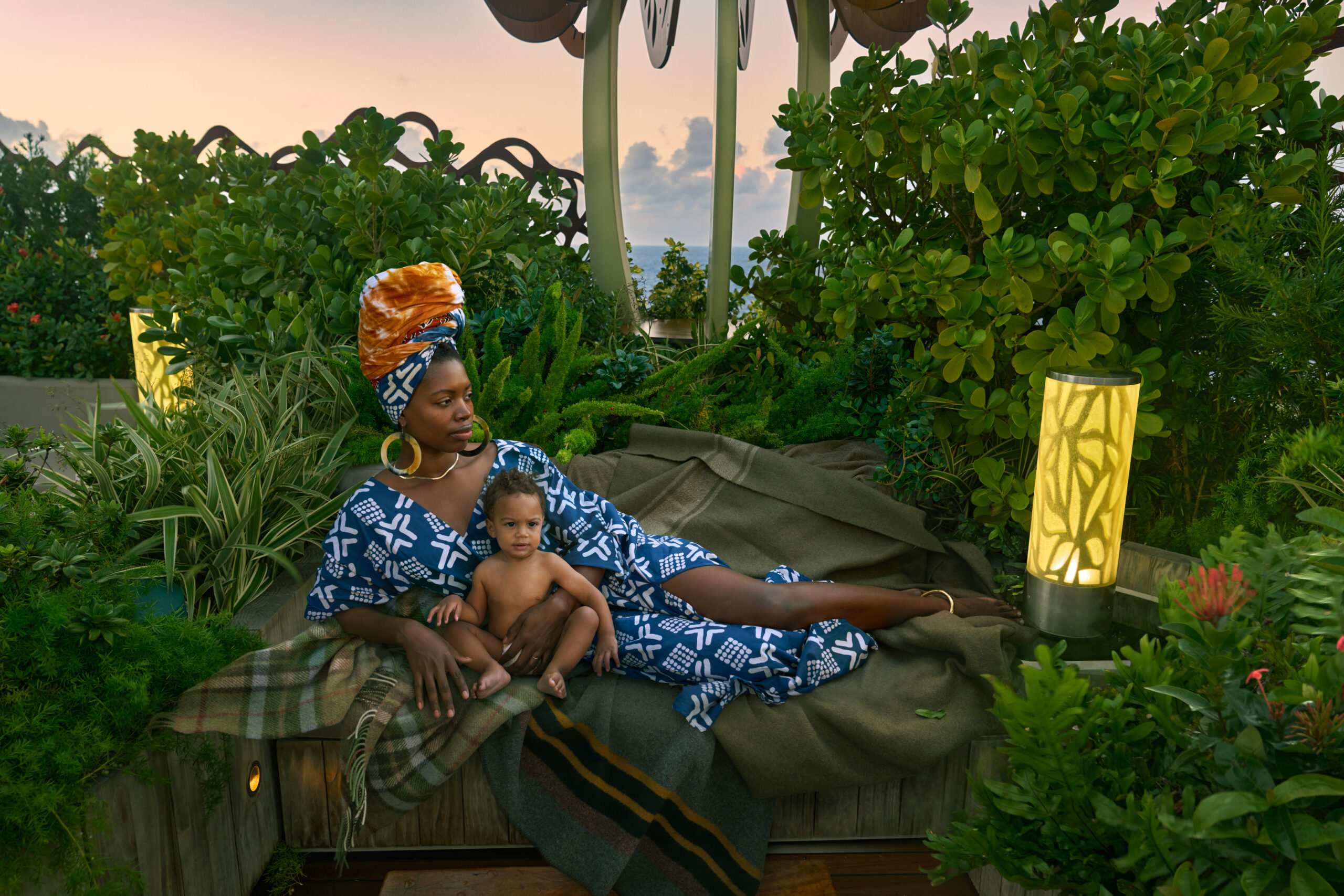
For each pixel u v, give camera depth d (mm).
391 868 2045
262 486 2404
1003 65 2518
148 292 4637
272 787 2088
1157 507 2848
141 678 1582
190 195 4723
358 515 1956
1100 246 2336
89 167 5430
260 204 3566
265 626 2113
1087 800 1311
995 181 2762
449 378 1832
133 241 4562
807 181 3141
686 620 2094
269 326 3025
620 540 2248
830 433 3141
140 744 1598
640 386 3225
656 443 2949
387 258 3295
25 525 1698
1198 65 2363
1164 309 2498
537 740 1924
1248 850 1031
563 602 1976
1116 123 2352
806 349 3477
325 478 2654
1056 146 2520
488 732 1856
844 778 1899
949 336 2672
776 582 2352
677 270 4668
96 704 1512
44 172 5473
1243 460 2225
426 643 1872
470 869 1973
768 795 1900
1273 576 1335
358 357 2820
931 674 2086
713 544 2695
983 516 2771
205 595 2266
